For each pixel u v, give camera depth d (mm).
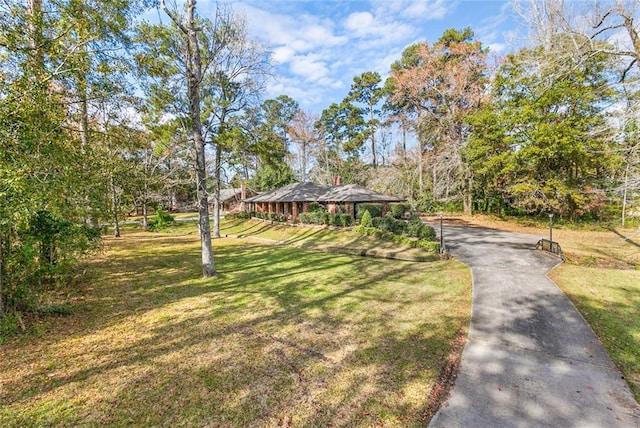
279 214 24391
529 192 20438
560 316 5895
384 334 5270
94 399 3504
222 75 15680
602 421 3146
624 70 11078
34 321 5605
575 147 17391
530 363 4289
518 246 13898
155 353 4590
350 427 3088
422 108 27703
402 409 3361
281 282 8734
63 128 6703
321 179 37875
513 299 6918
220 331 5398
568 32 10945
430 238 13641
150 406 3391
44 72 5543
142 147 15867
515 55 19688
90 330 5402
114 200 16953
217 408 3367
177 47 13164
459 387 3756
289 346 4828
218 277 9281
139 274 9617
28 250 5488
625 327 5375
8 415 3207
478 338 5078
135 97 10891
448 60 25969
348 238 16359
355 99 37938
